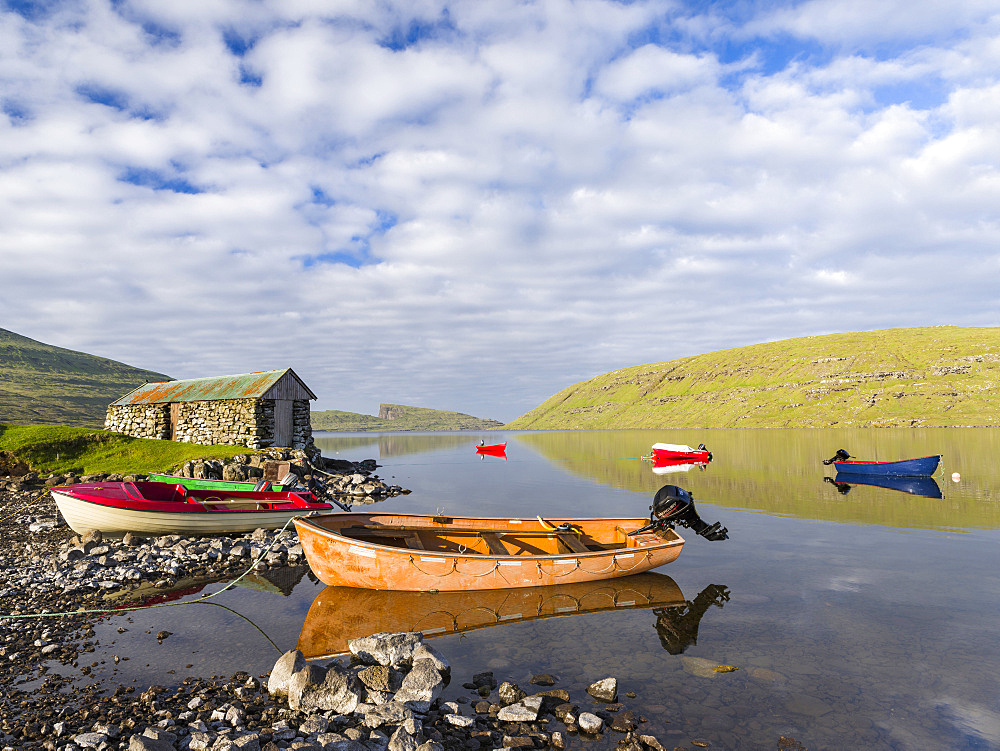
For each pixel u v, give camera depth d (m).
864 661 10.00
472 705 8.51
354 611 12.81
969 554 17.81
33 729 7.51
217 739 7.00
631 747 7.31
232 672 9.56
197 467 30.91
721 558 17.50
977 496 30.48
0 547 18.94
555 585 14.43
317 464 45.44
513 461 65.25
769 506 28.03
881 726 7.86
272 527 21.17
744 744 7.44
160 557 17.06
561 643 11.01
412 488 37.62
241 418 41.09
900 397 165.50
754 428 177.75
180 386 48.47
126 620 12.15
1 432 36.41
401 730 7.29
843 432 133.50
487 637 11.34
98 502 18.70
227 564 16.83
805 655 10.30
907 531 21.55
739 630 11.59
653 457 59.69
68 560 16.44
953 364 174.12
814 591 14.14
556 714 8.21
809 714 8.20
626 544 17.08
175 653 10.38
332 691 8.37
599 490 35.72
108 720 7.77
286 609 12.95
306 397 46.06
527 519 17.75
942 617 12.18
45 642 10.84
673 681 9.30
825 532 21.50
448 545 16.59
